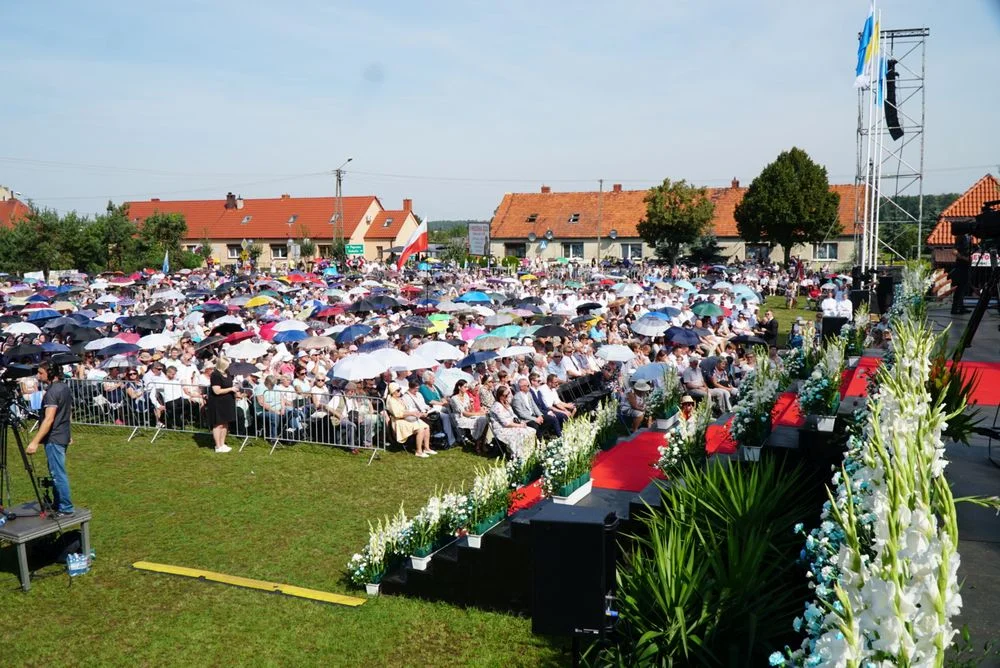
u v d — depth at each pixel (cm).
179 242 6512
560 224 7000
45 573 883
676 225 5800
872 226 2766
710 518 652
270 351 1823
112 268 5888
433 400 1460
